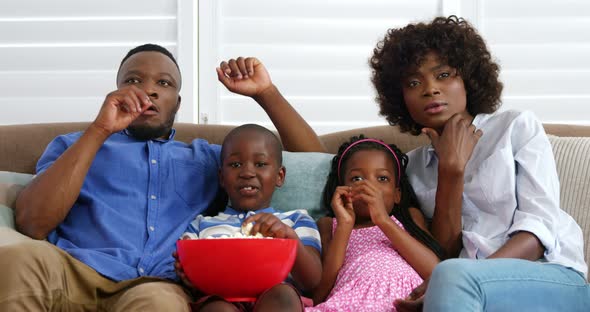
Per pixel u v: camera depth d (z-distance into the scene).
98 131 1.67
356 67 2.80
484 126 1.87
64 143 1.89
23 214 1.65
